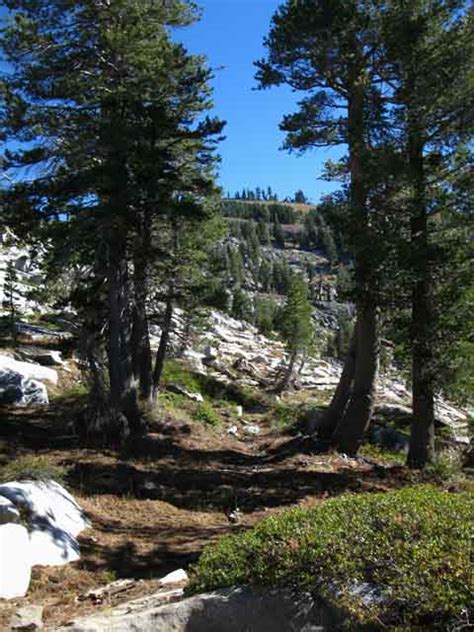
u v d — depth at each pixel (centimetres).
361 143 1513
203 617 498
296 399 3184
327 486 1327
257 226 18388
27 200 1480
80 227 1439
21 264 3209
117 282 1570
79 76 1580
